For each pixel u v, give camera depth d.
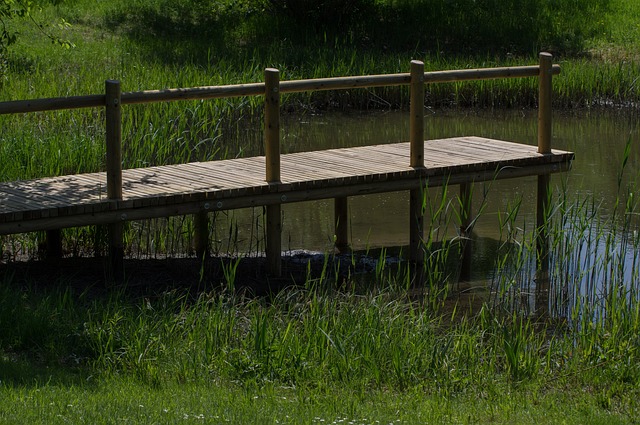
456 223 21.95
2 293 14.72
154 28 43.12
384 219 22.36
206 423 10.26
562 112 35.75
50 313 14.10
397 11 46.31
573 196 23.75
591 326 14.69
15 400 10.56
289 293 16.09
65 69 34.34
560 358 14.07
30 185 17.72
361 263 19.31
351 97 35.75
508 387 12.76
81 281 17.09
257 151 28.05
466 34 44.06
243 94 17.38
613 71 37.25
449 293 17.83
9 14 21.81
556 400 12.31
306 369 12.83
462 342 13.95
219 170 19.08
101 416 10.20
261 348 13.09
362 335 13.77
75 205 16.03
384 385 12.80
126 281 17.25
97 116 28.33
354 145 29.58
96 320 13.86
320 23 44.81
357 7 45.59
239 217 22.45
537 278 18.59
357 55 39.47
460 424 11.01
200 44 40.12
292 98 34.84
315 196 18.05
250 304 16.09
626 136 31.45
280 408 11.17
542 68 20.17
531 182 25.33
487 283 18.42
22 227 15.65
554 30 44.78
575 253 19.44
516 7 47.09
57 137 22.67
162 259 18.91
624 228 17.36
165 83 31.09
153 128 26.08
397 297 17.30
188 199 16.91
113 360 12.84
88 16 43.16
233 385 12.36
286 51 39.06
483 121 33.91
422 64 18.75
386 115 34.94
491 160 19.73
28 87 30.33
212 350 13.30
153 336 13.45
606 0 48.75
